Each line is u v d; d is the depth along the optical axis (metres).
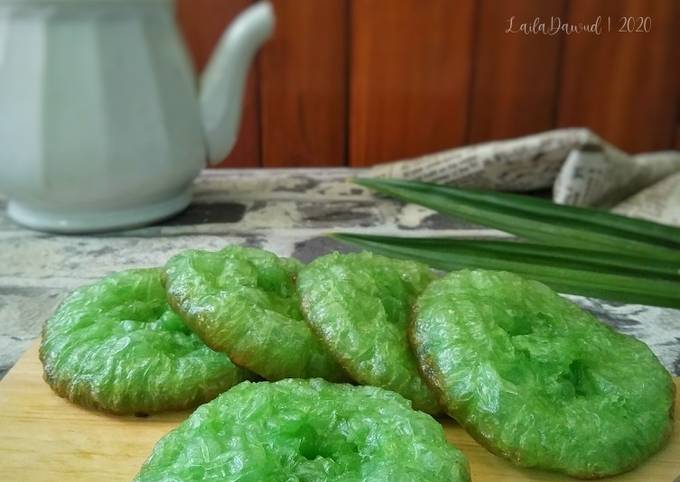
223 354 0.18
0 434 0.17
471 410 0.16
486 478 0.16
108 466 0.16
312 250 0.28
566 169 0.31
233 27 0.30
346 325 0.17
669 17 0.38
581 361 0.17
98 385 0.17
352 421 0.15
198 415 0.15
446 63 0.39
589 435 0.15
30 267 0.26
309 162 0.41
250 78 0.39
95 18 0.26
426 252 0.22
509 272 0.19
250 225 0.30
